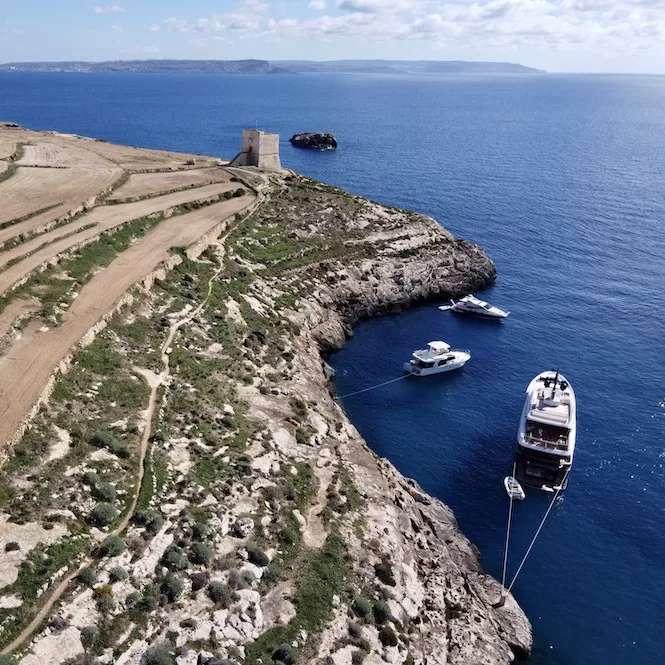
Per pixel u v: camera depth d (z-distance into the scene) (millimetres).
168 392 45188
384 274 90438
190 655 28297
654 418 64188
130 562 30781
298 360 62344
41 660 25516
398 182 161000
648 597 44438
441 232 104000
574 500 53250
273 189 103500
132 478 35875
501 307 91625
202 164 114000
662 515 51656
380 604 35625
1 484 32094
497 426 63000
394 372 72812
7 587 27531
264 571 34031
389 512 44406
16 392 38000
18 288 51281
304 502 40844
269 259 81812
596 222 130750
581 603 43875
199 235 74562
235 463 40688
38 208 70562
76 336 45656
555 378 64000
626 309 90188
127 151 119938
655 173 181500
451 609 39938
